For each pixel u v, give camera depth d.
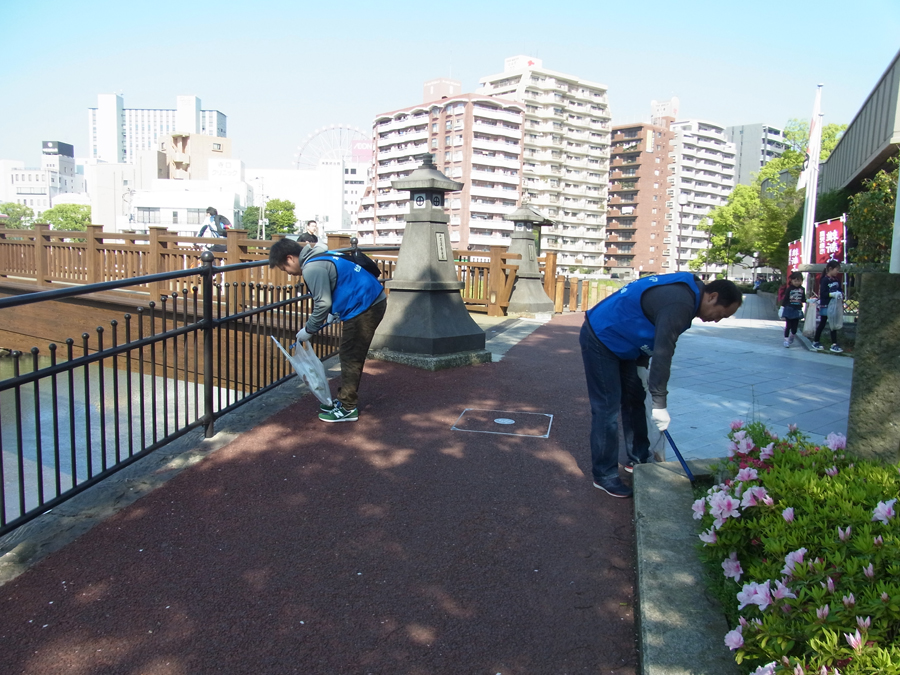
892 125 15.27
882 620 1.84
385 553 3.34
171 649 2.61
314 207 117.19
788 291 11.65
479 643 2.66
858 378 3.32
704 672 2.19
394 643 2.66
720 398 6.82
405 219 7.74
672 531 3.18
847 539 2.22
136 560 3.26
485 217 93.31
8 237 15.66
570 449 4.86
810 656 1.90
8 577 3.11
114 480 4.16
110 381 10.15
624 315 3.81
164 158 119.69
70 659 2.54
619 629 2.75
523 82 98.81
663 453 4.36
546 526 3.64
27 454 7.29
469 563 3.25
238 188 94.00
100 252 13.33
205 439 4.88
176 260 12.14
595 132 109.31
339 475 4.28
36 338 12.58
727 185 135.12
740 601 2.16
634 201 111.88
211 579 3.09
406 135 97.75
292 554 3.32
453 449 4.79
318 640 2.67
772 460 3.17
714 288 3.59
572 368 7.75
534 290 13.40
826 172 32.44
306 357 5.19
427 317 7.42
